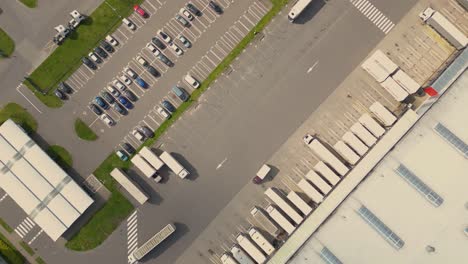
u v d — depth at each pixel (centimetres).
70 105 7906
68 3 7900
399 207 6500
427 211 6431
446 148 6469
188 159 7812
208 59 7812
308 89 7694
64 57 7912
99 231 7819
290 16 7544
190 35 7825
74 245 7819
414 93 7438
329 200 6650
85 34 7888
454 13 7500
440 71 7444
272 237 7638
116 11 7875
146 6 7875
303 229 6681
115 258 7812
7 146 7756
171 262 7812
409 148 6550
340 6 7662
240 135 7775
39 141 7888
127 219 7825
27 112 7919
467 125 6462
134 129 7856
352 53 7638
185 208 7812
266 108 7750
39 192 7675
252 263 7462
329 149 7606
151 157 7662
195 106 7819
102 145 7869
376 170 6606
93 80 7900
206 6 7819
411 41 7556
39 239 7838
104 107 7869
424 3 7550
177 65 7831
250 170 7738
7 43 7944
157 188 7819
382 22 7606
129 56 7875
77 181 7838
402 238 6444
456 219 6359
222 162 7781
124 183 7650
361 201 6594
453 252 6338
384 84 7369
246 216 7725
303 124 7688
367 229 6538
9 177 7738
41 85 7912
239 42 7781
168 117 7806
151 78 7856
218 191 7775
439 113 6538
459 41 7219
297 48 7712
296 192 7631
